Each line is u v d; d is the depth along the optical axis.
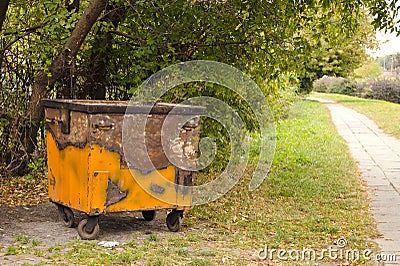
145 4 10.20
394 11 11.48
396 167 14.18
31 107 10.05
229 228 7.70
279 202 9.61
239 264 6.11
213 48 10.84
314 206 9.40
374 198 10.31
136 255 6.11
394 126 25.05
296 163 14.00
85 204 6.68
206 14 10.37
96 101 7.68
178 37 10.40
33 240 6.68
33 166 10.27
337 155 15.85
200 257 6.30
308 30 12.50
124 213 8.36
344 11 11.97
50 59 9.74
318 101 48.31
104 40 10.64
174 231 7.41
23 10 10.52
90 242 6.68
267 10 10.90
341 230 7.90
